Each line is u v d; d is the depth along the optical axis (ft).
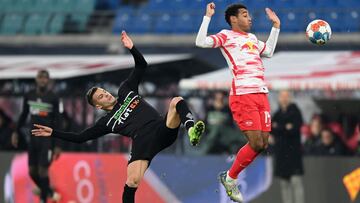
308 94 163.32
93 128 99.50
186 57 157.17
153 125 97.45
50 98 137.08
